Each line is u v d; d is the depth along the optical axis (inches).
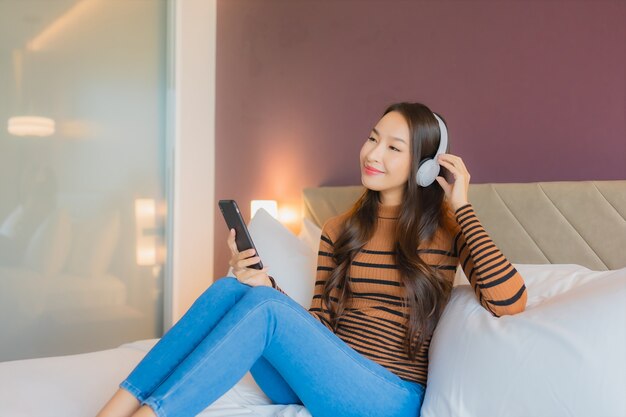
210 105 131.0
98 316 111.7
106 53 110.9
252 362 45.5
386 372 50.3
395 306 56.7
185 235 125.3
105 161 111.4
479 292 52.7
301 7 112.7
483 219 76.6
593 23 71.3
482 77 83.1
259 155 121.2
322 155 107.7
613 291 41.8
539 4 76.7
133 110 114.8
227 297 48.3
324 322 60.2
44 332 105.3
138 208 116.0
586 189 67.9
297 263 74.4
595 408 37.6
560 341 41.2
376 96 98.3
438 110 88.7
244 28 125.3
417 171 58.4
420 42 91.7
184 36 124.3
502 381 42.7
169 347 45.2
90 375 59.6
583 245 67.5
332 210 99.3
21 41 101.0
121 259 114.3
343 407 48.0
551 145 75.3
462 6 85.9
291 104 114.4
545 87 76.0
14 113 100.9
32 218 103.4
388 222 61.3
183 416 41.3
